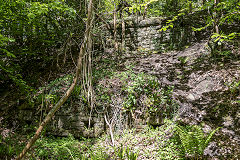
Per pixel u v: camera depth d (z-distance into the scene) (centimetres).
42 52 691
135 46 703
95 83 519
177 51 635
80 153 402
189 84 488
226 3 442
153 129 427
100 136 462
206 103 423
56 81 575
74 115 486
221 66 487
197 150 299
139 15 776
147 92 469
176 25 670
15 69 577
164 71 555
